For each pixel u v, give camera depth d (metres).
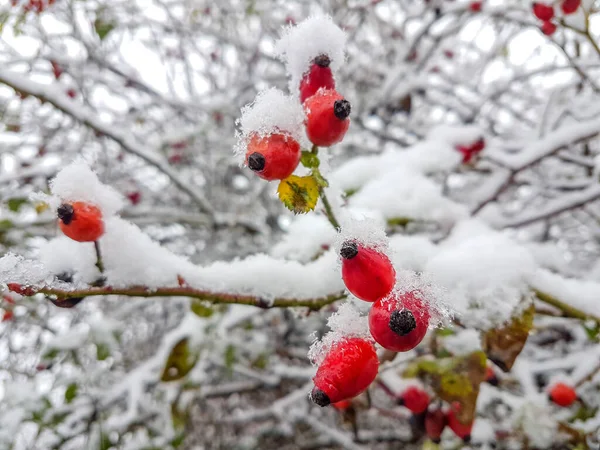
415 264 1.23
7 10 2.13
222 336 2.26
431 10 3.28
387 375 1.55
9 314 2.59
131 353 3.99
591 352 1.77
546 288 1.22
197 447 3.70
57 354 2.17
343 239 0.82
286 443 3.64
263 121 0.89
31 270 0.93
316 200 0.92
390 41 3.52
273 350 2.94
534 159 1.89
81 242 0.98
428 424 1.45
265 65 4.03
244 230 3.43
